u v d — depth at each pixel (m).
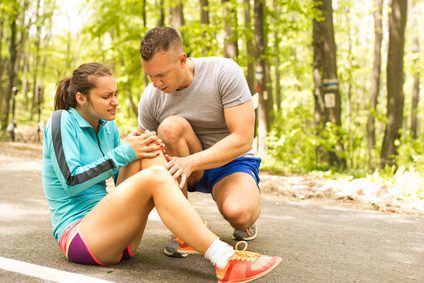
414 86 23.56
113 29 17.06
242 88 3.35
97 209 2.92
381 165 12.07
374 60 19.81
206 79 3.37
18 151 11.45
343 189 6.54
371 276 3.13
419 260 3.55
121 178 3.08
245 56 12.38
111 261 3.02
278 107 24.48
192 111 3.42
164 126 3.30
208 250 2.67
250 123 3.36
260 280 2.95
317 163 10.83
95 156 3.09
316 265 3.33
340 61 24.14
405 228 4.62
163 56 3.08
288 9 11.18
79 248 2.95
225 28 12.43
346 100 27.03
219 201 3.32
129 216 2.85
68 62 31.42
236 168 3.46
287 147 11.27
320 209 5.51
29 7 22.30
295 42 20.19
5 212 4.79
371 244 3.97
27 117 33.66
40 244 3.59
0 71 25.08
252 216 3.31
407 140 11.63
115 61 16.28
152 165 2.99
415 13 20.33
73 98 3.05
